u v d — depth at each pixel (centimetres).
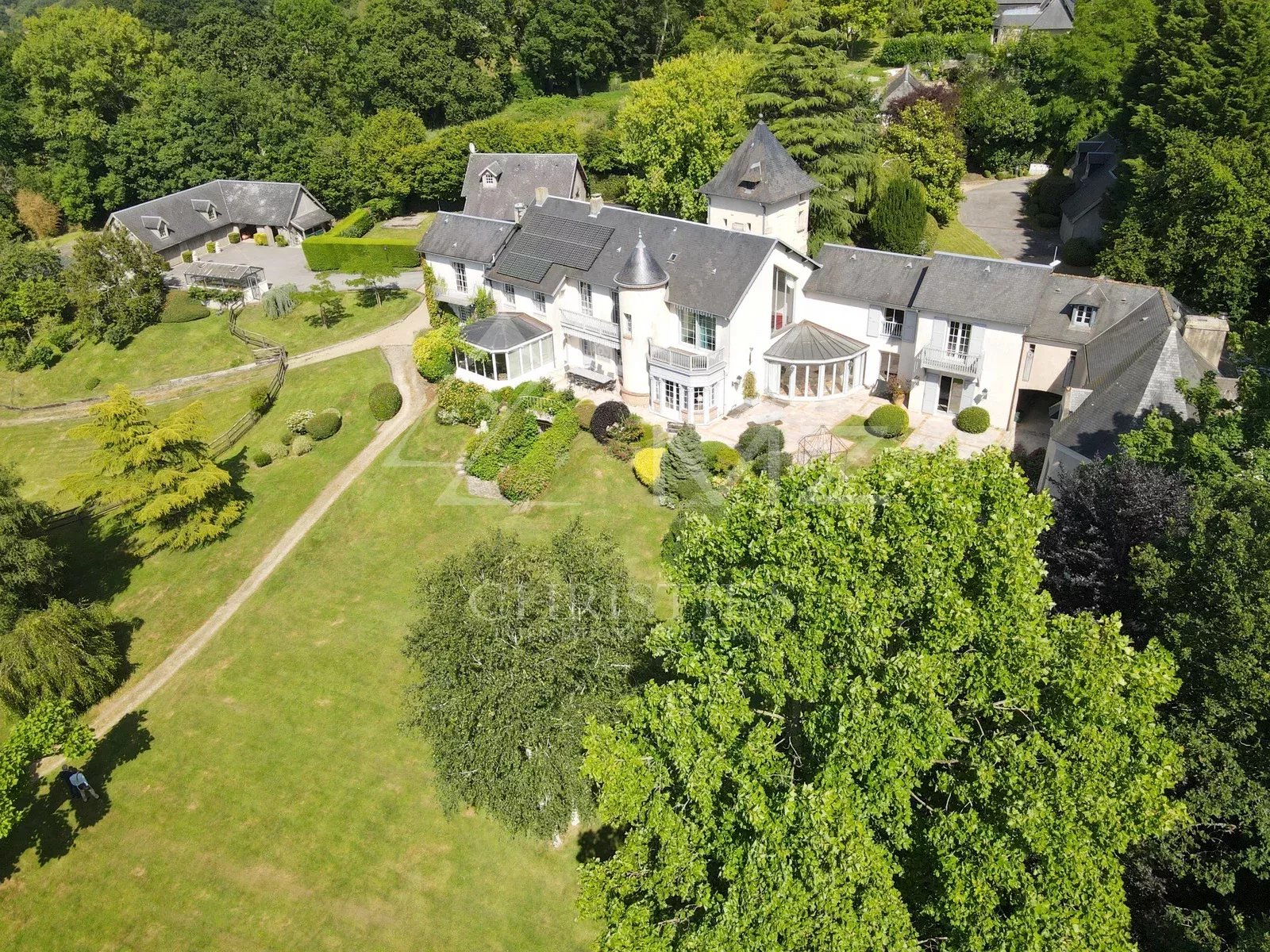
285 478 5722
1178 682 2186
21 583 4497
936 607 2227
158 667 4538
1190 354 4025
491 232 6544
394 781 3766
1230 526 2570
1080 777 2052
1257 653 2423
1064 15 10450
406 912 3334
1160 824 2023
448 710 2980
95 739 4059
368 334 7306
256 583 4956
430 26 12031
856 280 5566
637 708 2550
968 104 8831
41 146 11725
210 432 5319
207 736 4084
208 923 3378
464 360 6081
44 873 3631
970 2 11238
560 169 7662
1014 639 2189
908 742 2072
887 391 5612
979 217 7988
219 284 8294
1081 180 7675
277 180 10238
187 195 9581
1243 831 2436
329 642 4481
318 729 4041
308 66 11769
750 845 2150
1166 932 2408
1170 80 6500
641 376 5672
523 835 3306
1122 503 3041
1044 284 4925
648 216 5881
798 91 6688
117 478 5119
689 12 12794
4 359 7819
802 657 2291
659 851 2455
